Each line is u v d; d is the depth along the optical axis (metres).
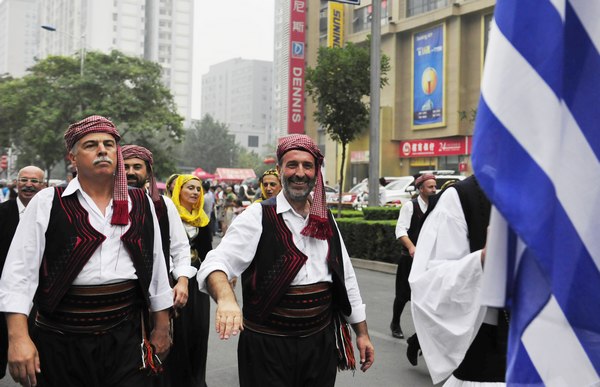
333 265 2.71
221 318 2.38
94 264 2.46
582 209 1.55
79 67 31.69
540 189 1.53
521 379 1.60
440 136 34.16
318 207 2.69
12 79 35.09
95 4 108.31
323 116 14.98
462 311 2.34
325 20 40.72
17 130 32.53
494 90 1.62
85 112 29.58
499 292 1.70
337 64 14.47
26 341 2.32
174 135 32.88
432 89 34.38
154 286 2.72
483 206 2.49
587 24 1.60
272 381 2.60
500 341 2.39
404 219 6.16
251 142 148.38
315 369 2.67
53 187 2.57
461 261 2.36
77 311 2.44
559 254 1.53
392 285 9.40
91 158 2.49
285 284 2.59
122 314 2.52
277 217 2.68
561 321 1.54
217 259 2.60
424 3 34.78
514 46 1.60
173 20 121.75
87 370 2.45
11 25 174.62
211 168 77.94
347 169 38.91
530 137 1.56
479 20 32.53
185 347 4.12
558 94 1.57
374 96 13.61
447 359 2.38
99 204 2.57
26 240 2.43
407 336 6.29
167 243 3.41
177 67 123.62
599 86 1.58
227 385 4.72
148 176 3.95
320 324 2.69
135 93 31.36
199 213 4.57
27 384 2.35
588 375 1.55
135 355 2.53
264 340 2.62
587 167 1.56
